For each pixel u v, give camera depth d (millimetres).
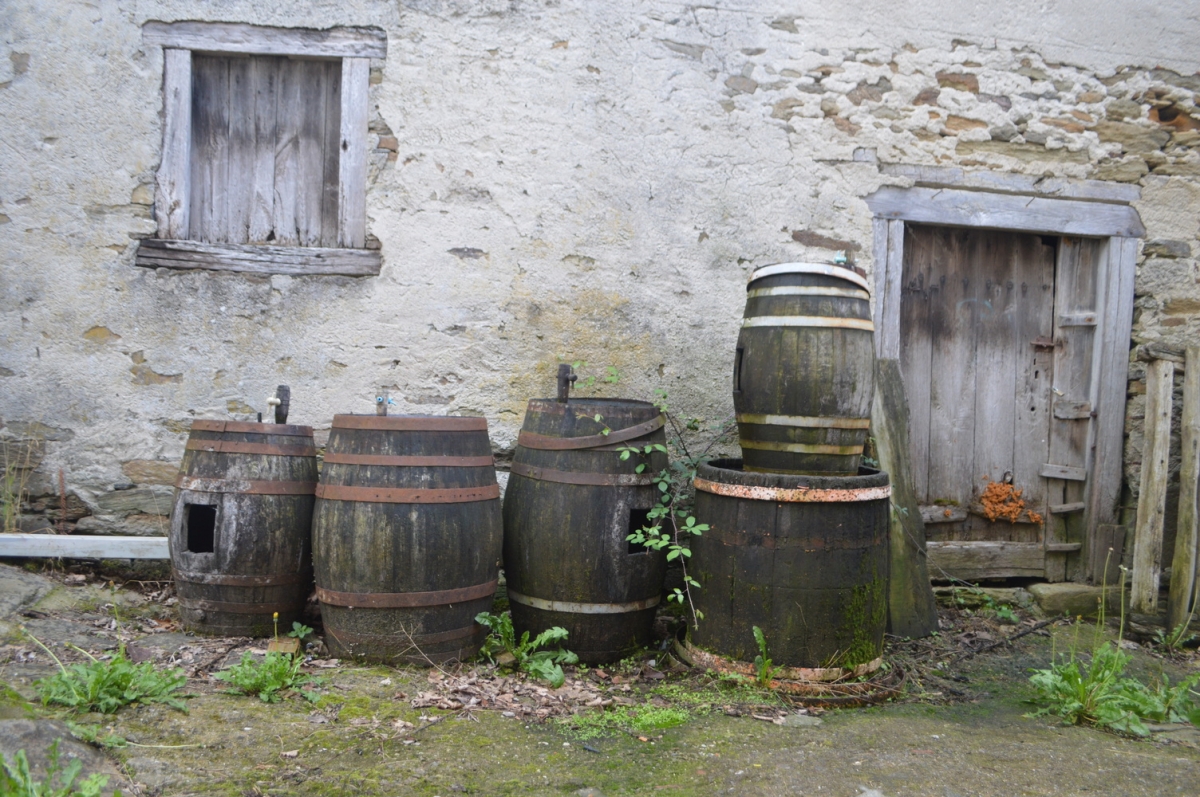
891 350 4605
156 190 4066
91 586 3906
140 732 2559
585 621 3488
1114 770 2725
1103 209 4777
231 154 4223
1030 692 3545
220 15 4059
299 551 3512
